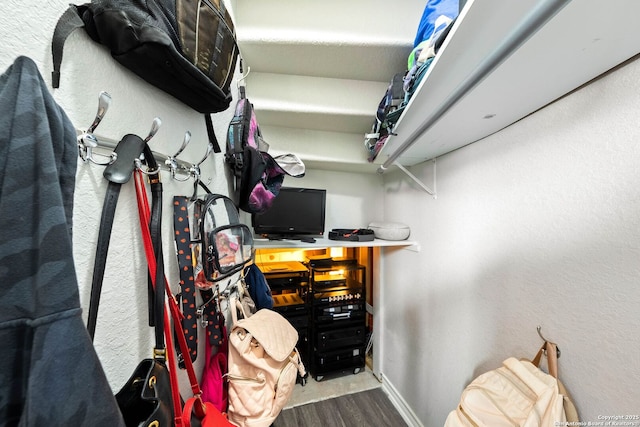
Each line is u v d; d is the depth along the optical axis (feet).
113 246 1.16
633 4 0.99
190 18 1.26
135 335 1.31
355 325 6.20
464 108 2.15
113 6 0.96
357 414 4.91
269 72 3.76
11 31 0.72
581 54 1.41
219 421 1.61
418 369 4.40
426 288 4.19
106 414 0.74
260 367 2.29
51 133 0.74
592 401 1.83
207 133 2.24
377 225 5.06
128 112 1.23
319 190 5.01
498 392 2.26
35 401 0.61
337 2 3.12
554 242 2.15
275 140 4.81
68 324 0.69
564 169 2.05
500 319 2.73
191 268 1.67
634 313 1.62
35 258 0.66
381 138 3.59
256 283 3.87
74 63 0.93
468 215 3.23
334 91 3.89
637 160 1.60
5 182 0.64
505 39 1.29
